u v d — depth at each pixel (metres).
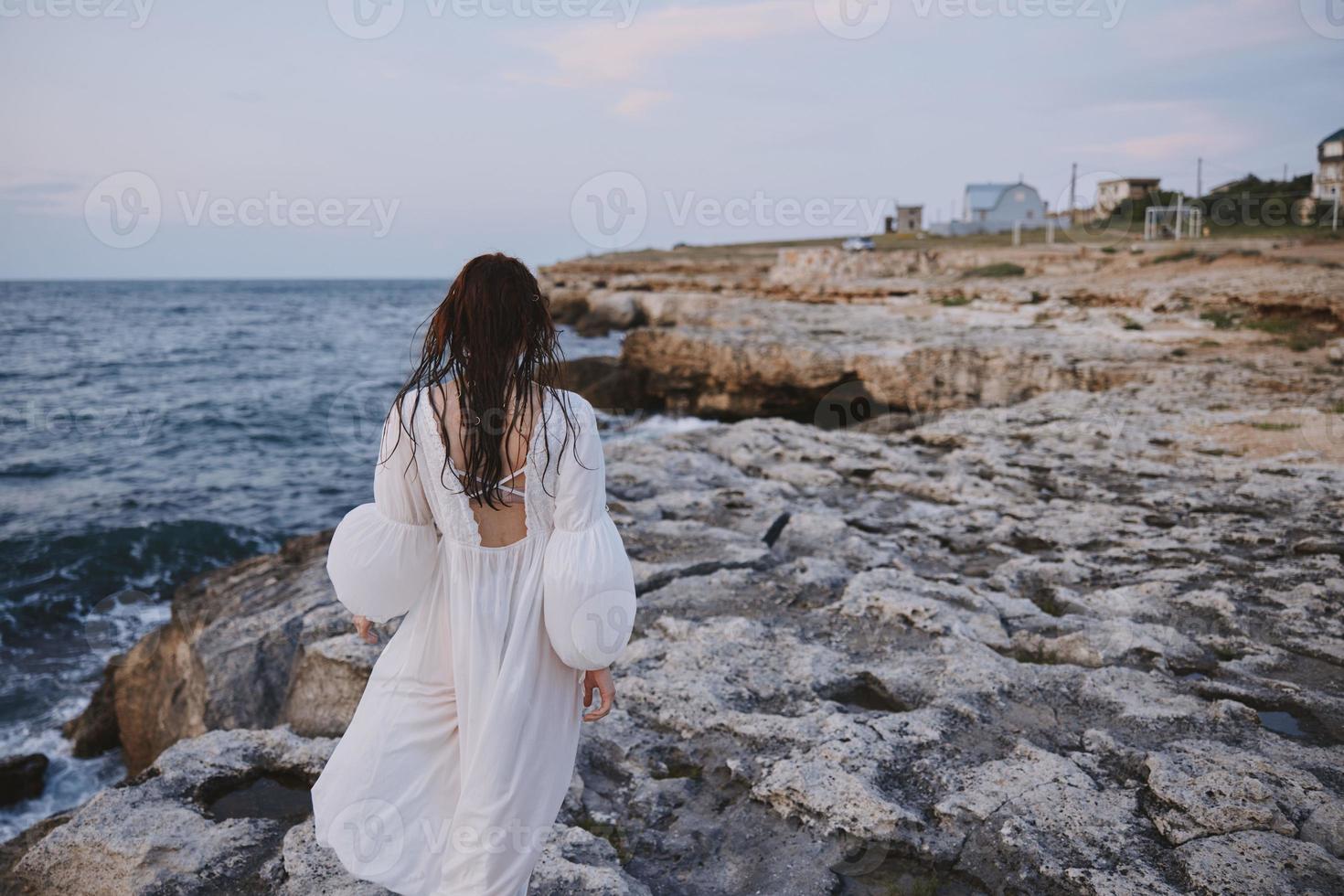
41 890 2.64
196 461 20.03
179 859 2.63
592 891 2.41
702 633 4.11
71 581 11.58
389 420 1.95
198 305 99.00
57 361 40.00
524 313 1.90
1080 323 18.31
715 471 7.27
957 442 8.56
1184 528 5.66
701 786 3.04
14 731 7.08
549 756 1.98
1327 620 4.23
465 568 1.96
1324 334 14.63
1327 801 2.70
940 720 3.31
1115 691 3.51
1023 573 4.99
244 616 4.72
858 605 4.40
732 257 58.56
